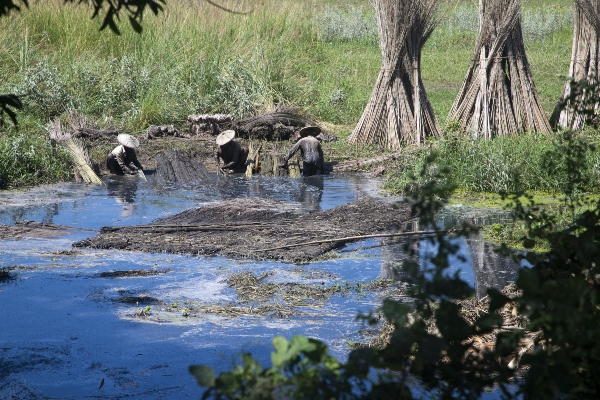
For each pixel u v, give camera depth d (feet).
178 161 171.94
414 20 186.19
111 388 64.54
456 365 34.71
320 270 98.84
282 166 171.22
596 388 32.30
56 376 67.00
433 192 36.17
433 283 33.37
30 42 235.61
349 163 178.09
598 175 140.15
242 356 28.78
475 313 73.61
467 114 187.32
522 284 31.12
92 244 110.63
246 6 293.23
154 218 129.70
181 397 62.85
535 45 352.69
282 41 276.00
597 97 42.63
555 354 29.91
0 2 39.55
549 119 197.26
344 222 123.03
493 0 181.16
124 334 76.74
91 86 222.07
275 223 122.31
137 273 97.55
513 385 58.23
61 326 79.10
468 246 108.58
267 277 95.81
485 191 148.25
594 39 186.39
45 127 189.47
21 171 161.99
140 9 36.55
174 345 73.77
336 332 76.28
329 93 248.32
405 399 30.86
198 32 257.96
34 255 105.91
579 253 35.81
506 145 160.97
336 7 415.64
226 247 108.88
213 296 88.63
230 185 160.86
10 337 75.97
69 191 153.58
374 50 344.28
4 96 42.42
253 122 203.31
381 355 32.07
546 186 145.28
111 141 194.18
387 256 105.09
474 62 186.60
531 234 39.06
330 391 28.50
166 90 225.15
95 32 254.06
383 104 190.19
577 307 30.14
